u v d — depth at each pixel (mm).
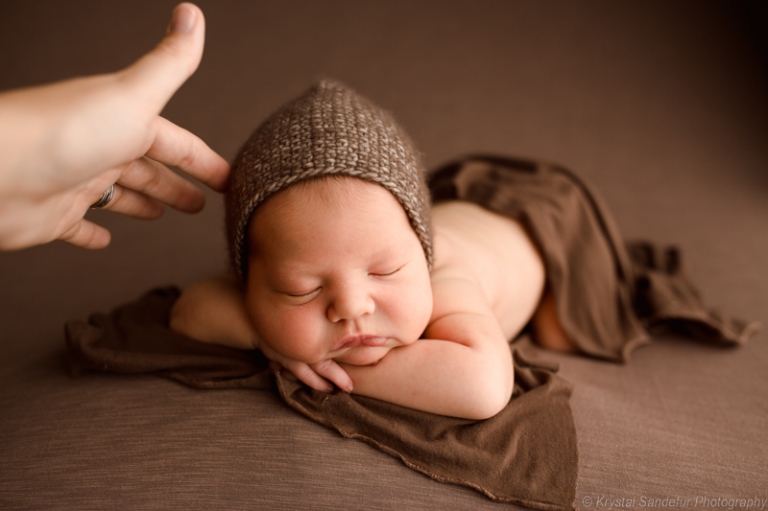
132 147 883
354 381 1134
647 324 1741
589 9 3811
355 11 3729
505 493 985
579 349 1618
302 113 1096
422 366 1101
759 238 2244
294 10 3709
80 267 1962
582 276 1706
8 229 864
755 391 1426
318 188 1016
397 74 3328
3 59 3143
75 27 3391
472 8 3814
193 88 3104
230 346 1238
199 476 999
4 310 1715
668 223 2369
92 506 970
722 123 3107
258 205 1047
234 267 1157
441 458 1018
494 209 1656
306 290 1024
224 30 3539
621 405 1305
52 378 1239
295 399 1115
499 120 3068
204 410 1107
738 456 1172
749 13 3711
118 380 1196
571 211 1783
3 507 974
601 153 2889
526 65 3455
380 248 1021
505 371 1124
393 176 1063
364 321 1044
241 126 2799
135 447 1050
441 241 1391
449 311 1197
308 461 1013
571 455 1053
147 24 3424
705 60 3480
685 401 1380
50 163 804
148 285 1854
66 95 805
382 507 965
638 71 3434
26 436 1091
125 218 2268
